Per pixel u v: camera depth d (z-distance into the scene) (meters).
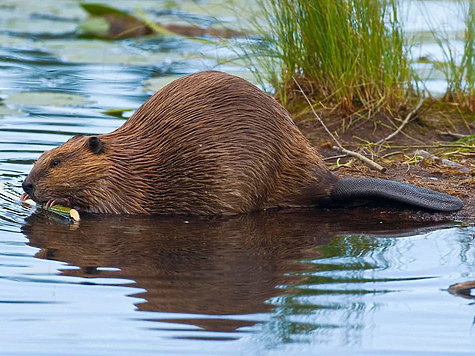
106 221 13.99
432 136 18.39
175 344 9.05
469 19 19.94
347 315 9.78
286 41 19.09
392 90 18.83
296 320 9.66
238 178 14.24
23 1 36.84
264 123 14.45
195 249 12.29
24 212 14.34
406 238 12.84
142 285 10.70
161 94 14.88
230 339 9.17
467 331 9.37
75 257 11.85
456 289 10.55
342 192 14.73
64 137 18.14
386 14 19.19
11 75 23.98
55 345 9.02
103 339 9.16
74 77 23.91
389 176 16.06
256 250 12.23
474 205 14.65
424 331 9.39
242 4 30.30
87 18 32.69
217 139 14.23
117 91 22.27
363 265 11.49
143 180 14.49
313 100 19.19
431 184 15.59
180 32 28.59
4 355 8.79
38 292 10.44
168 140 14.42
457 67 21.20
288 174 14.76
